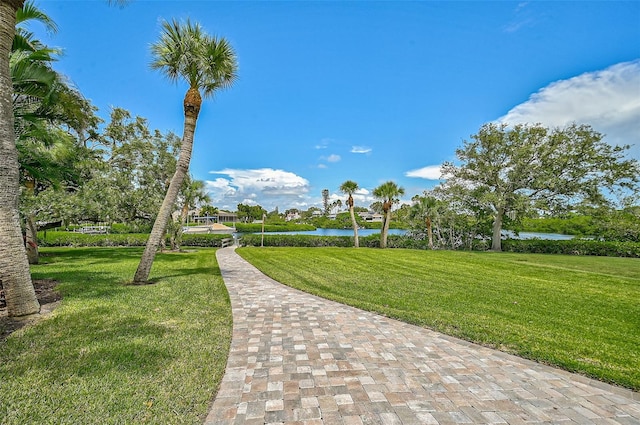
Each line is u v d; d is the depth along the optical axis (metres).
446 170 23.08
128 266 10.24
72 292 6.03
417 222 24.58
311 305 5.87
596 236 19.28
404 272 10.28
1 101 4.25
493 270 10.84
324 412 2.43
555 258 15.70
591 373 3.18
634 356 3.65
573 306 6.04
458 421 2.35
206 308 5.37
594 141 18.48
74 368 2.93
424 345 3.92
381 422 2.31
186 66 7.47
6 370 2.85
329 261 13.20
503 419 2.39
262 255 15.70
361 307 5.71
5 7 4.29
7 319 4.32
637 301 6.50
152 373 2.92
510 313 5.47
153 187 16.36
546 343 4.02
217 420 2.29
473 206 22.30
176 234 19.30
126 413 2.28
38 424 2.11
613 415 2.48
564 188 19.19
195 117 7.73
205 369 3.07
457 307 5.83
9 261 4.35
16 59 5.87
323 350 3.72
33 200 10.05
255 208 78.06
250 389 2.77
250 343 3.91
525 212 19.67
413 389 2.82
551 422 2.37
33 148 7.77
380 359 3.48
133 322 4.37
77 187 12.24
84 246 22.25
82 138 12.59
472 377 3.08
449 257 15.00
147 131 17.23
